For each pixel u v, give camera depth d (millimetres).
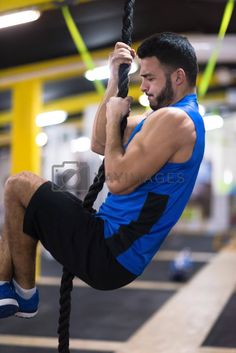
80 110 12688
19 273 2193
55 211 2125
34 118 9156
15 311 2164
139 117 2301
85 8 7168
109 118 2129
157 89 2133
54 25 7734
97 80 9086
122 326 6148
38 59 9016
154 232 2084
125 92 2215
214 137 18891
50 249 2182
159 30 8445
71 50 8797
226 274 9758
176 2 7262
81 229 2117
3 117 13047
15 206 2160
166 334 5785
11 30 7844
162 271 10422
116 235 2078
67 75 9273
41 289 8555
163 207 2068
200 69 10703
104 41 8492
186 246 14859
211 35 8641
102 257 2088
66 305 2219
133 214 2078
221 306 7109
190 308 7027
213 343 5430
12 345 5406
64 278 2213
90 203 2170
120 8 7188
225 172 19078
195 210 19406
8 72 9195
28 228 2154
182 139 2041
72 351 5180
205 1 7023
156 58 2123
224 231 18484
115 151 2078
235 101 13086
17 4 6594
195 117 2098
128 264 2074
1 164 14859
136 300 7617
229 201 19188
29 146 9102
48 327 6137
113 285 2150
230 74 11055
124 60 2240
